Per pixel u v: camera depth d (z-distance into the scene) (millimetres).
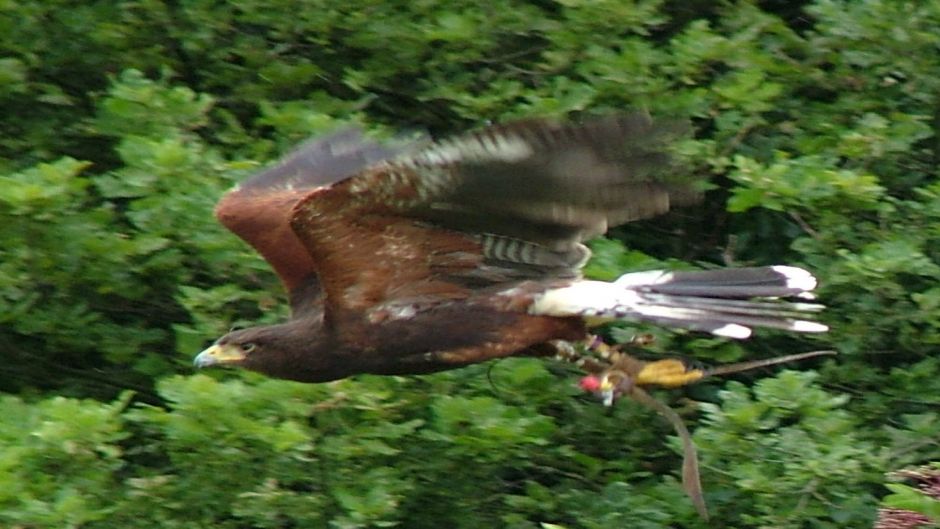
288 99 13547
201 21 13383
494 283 10492
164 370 12453
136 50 13664
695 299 10398
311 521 11352
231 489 11383
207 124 12695
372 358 10594
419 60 13438
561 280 10453
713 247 13938
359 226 10109
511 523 11891
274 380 11227
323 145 11836
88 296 12695
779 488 11445
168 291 12742
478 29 13242
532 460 12477
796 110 13523
